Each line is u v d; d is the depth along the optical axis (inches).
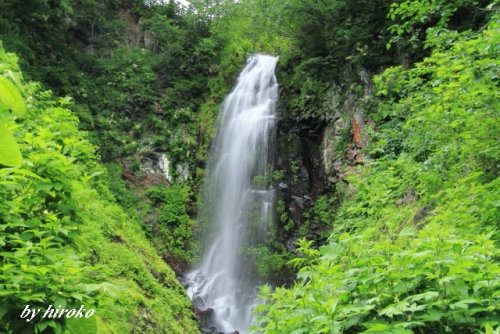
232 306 446.0
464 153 177.6
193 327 295.4
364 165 390.6
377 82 256.7
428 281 91.5
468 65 167.5
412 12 237.1
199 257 507.2
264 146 549.6
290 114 551.8
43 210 120.9
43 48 524.4
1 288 88.3
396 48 433.7
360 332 89.1
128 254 284.0
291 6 485.4
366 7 442.6
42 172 121.0
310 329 91.1
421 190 235.6
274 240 493.0
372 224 281.6
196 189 553.3
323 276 107.0
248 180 543.5
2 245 102.4
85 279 108.8
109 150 524.1
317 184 505.0
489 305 83.8
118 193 484.4
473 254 97.5
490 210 147.1
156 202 519.8
